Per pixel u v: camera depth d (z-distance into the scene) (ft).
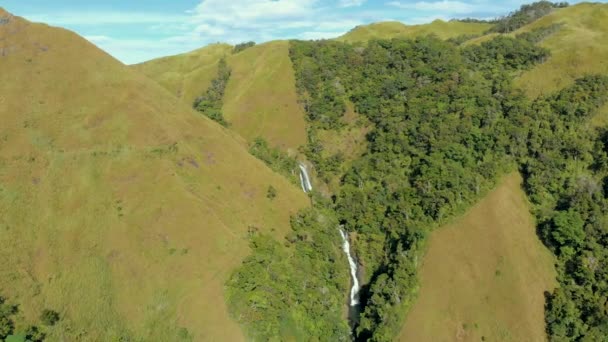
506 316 245.86
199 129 345.72
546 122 321.32
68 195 267.59
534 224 283.59
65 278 232.73
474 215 289.33
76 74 339.36
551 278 257.75
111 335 217.77
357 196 351.05
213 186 300.61
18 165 272.31
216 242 259.19
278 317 237.45
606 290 239.71
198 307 229.86
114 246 249.75
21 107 306.14
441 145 332.19
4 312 205.57
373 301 260.83
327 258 298.76
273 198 323.78
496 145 319.06
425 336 245.45
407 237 290.97
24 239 241.76
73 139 296.71
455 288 261.44
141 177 282.36
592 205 269.44
